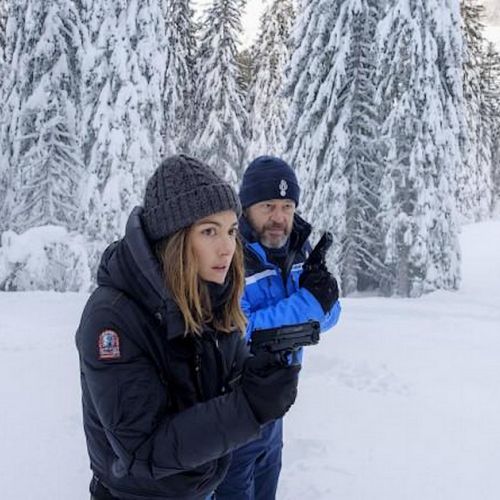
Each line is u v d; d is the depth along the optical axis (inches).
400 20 581.9
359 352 278.1
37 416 178.5
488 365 260.4
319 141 628.7
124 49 571.8
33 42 576.7
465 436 175.2
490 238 1123.9
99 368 55.2
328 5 625.6
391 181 598.2
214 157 974.4
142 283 57.0
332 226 622.8
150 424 54.8
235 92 1007.0
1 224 615.5
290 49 702.5
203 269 58.6
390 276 636.7
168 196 56.1
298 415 190.4
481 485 144.3
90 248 564.4
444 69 616.1
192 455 53.6
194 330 57.7
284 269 102.4
